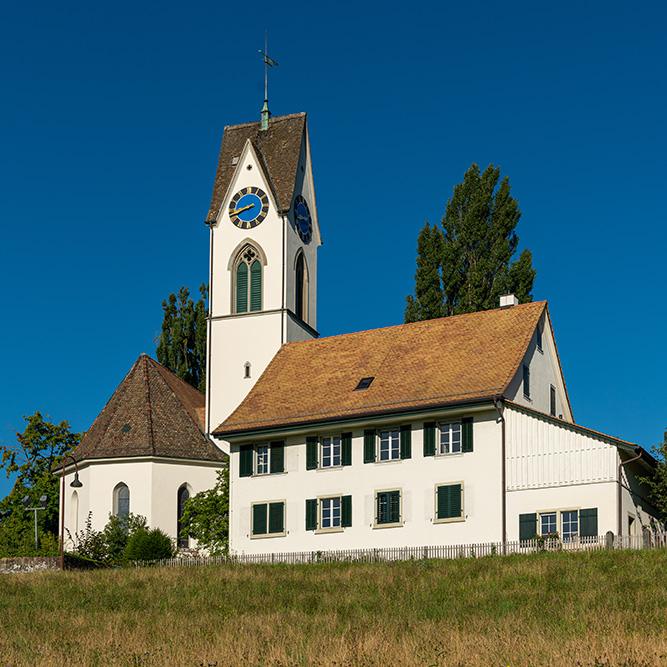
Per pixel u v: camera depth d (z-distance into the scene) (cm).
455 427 5097
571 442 4762
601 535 4609
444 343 5678
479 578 3706
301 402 5644
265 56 7469
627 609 2923
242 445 5625
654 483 4856
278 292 6850
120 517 6256
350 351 6003
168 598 3731
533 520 4784
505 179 7294
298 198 7169
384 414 5200
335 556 5003
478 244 7206
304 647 2578
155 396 6725
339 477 5322
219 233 7069
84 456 6362
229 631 2891
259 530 5472
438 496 5041
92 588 4131
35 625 3162
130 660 2498
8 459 7769
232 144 7362
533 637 2519
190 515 6169
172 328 9131
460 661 2317
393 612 3148
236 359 6838
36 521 6988
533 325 5525
